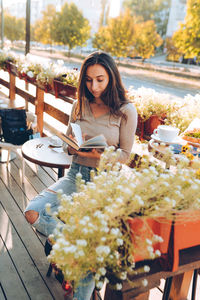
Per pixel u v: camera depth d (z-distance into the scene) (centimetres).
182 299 170
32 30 2922
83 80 180
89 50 2794
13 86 587
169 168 166
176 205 102
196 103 233
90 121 187
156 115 232
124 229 100
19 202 313
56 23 2909
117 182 105
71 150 188
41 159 241
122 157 185
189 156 148
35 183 357
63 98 371
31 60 475
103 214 91
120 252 102
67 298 193
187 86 1381
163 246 103
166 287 126
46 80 393
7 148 345
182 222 100
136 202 91
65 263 92
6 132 350
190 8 1484
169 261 104
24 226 273
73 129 179
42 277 215
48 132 508
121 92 183
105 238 87
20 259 231
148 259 107
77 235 94
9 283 206
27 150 258
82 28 2795
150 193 101
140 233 96
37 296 198
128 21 2381
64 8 2844
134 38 2361
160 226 99
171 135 177
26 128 354
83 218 90
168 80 1571
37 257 235
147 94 248
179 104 241
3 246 244
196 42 1548
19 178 366
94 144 165
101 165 117
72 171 191
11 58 576
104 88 175
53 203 181
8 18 2753
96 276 92
